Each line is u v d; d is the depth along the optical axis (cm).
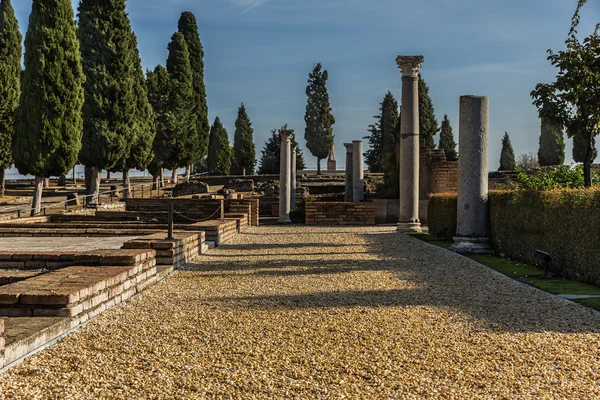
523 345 541
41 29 2511
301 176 5619
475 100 1330
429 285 878
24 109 2534
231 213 2314
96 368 470
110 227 1577
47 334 538
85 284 651
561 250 966
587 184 1269
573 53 1274
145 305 727
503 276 961
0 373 452
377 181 4438
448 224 1688
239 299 766
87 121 3056
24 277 821
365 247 1470
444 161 2602
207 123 5059
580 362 486
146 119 3591
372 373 462
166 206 2372
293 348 532
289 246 1507
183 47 4381
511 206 1198
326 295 795
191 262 1156
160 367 475
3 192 3684
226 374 457
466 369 471
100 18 3098
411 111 1986
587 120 1276
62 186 4766
